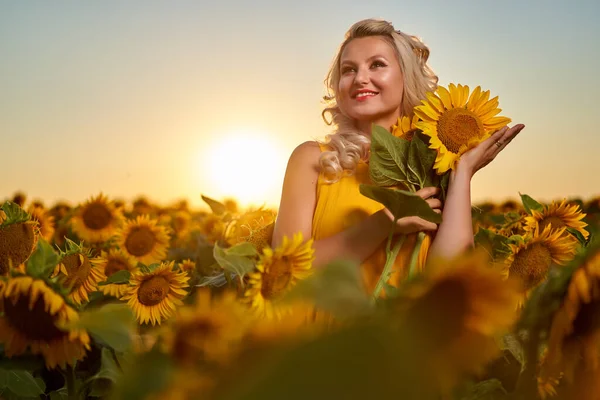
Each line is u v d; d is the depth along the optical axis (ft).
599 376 1.40
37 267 2.09
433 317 0.83
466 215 5.30
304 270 3.29
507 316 0.86
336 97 7.75
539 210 6.52
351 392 0.66
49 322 1.98
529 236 4.85
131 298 5.78
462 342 0.84
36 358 2.03
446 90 5.38
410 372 0.69
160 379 1.18
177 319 1.47
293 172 7.10
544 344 1.59
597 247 1.44
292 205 6.97
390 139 5.36
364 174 6.63
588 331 1.41
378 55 7.09
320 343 0.67
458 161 5.40
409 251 5.86
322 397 0.65
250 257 3.47
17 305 1.96
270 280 3.22
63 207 17.11
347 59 7.24
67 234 12.85
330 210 6.50
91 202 12.92
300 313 0.95
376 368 0.67
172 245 15.39
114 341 1.37
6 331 1.96
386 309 0.81
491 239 6.51
